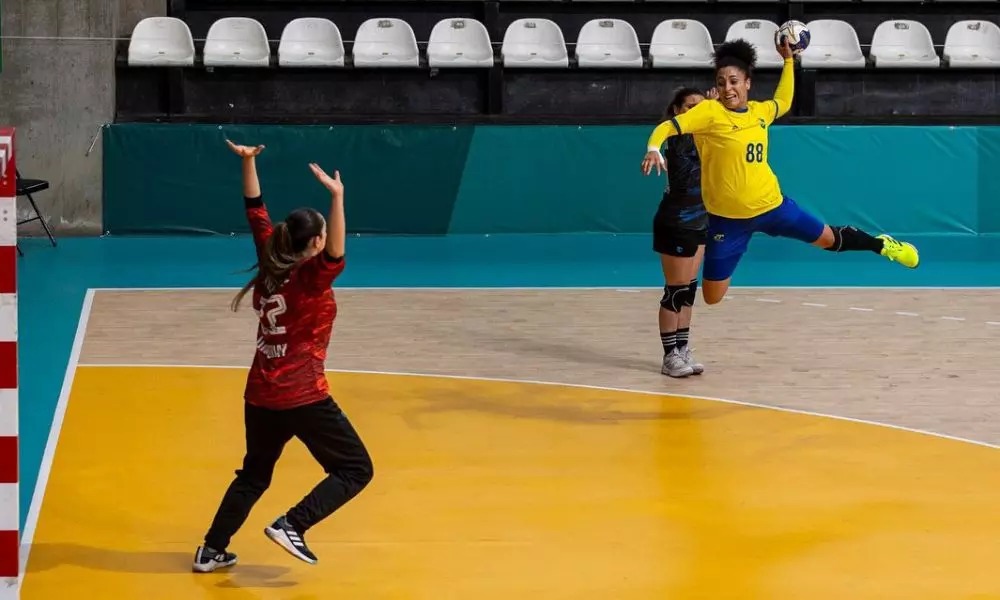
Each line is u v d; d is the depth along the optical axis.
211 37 18.56
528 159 18.48
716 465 8.84
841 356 11.97
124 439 9.27
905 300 14.58
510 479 8.52
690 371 11.17
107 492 8.20
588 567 7.09
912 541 7.52
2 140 6.25
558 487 8.38
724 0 19.78
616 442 9.33
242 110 18.78
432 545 7.38
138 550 7.27
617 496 8.22
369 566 7.08
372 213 18.41
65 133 17.92
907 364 11.69
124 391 10.51
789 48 10.11
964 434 9.60
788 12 20.02
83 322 13.01
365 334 12.64
